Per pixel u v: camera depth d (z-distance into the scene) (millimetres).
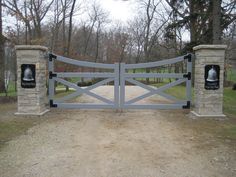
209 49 8664
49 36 23203
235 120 8469
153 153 5352
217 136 6574
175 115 9312
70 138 6387
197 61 9117
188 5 17109
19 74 8977
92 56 40719
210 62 8688
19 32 18109
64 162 4848
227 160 4953
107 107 9977
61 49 19547
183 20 14844
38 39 16203
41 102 9250
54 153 5316
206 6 13133
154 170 4508
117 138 6418
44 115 9164
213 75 8664
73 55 20234
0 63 15406
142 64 9750
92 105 9992
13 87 22391
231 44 22828
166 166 4680
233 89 17797
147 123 8039
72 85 10008
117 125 7773
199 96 8828
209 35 13148
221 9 12453
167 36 17234
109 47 43125
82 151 5449
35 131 7000
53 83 10039
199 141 6160
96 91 17859
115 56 41500
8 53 18750
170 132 6980
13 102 12258
